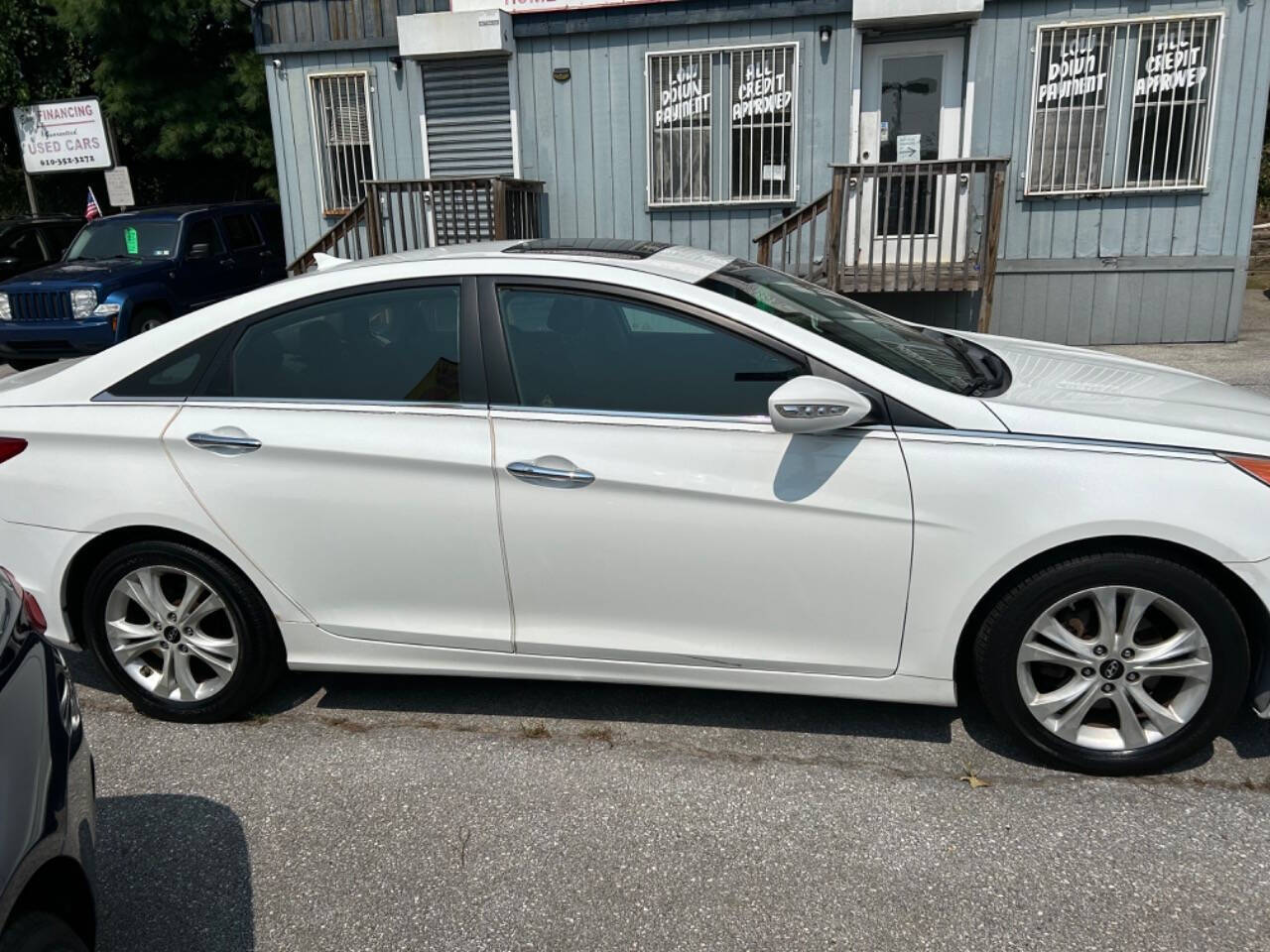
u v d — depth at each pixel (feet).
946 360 10.94
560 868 8.74
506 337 10.17
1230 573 9.00
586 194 33.30
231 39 55.31
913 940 7.77
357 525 10.33
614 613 10.12
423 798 9.81
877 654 9.78
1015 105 29.48
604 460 9.71
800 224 29.22
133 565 10.95
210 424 10.50
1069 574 9.21
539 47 32.42
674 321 9.89
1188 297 30.14
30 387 11.23
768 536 9.56
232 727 11.32
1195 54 28.22
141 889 8.69
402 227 32.45
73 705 6.86
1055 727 9.68
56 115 46.60
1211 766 9.88
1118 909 8.00
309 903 8.43
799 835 9.05
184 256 35.50
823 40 30.01
